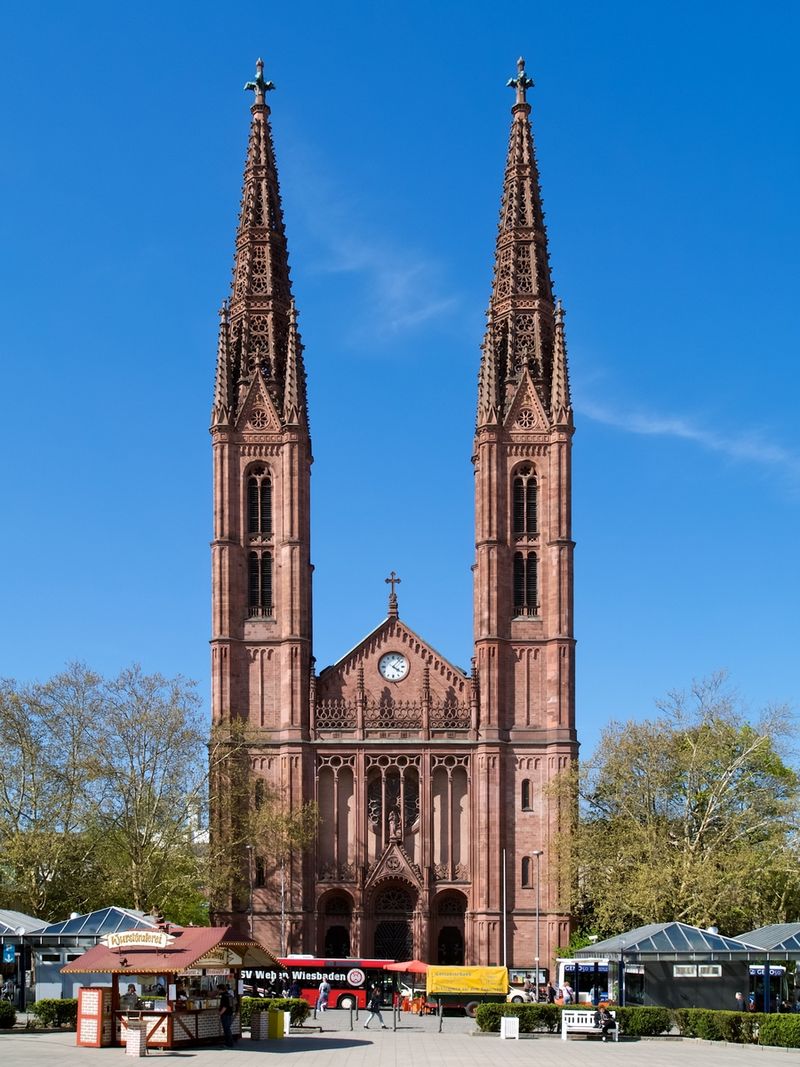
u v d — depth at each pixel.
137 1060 66.75
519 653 143.12
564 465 145.50
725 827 120.00
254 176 156.00
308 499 147.25
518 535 145.25
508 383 148.12
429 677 143.62
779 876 124.19
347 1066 67.00
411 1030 95.56
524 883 138.12
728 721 124.19
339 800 141.62
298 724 140.75
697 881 113.31
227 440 146.38
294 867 136.88
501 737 140.38
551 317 151.38
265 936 135.75
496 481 145.12
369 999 110.88
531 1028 91.50
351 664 144.38
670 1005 94.75
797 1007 97.94
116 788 120.75
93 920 92.12
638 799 122.38
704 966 94.69
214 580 144.25
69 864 122.81
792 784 124.38
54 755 123.56
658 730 124.25
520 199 154.00
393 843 139.00
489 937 135.62
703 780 122.19
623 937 98.56
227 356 149.00
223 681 142.12
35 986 93.69
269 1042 80.00
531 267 151.62
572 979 111.50
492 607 142.75
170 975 73.25
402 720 142.25
